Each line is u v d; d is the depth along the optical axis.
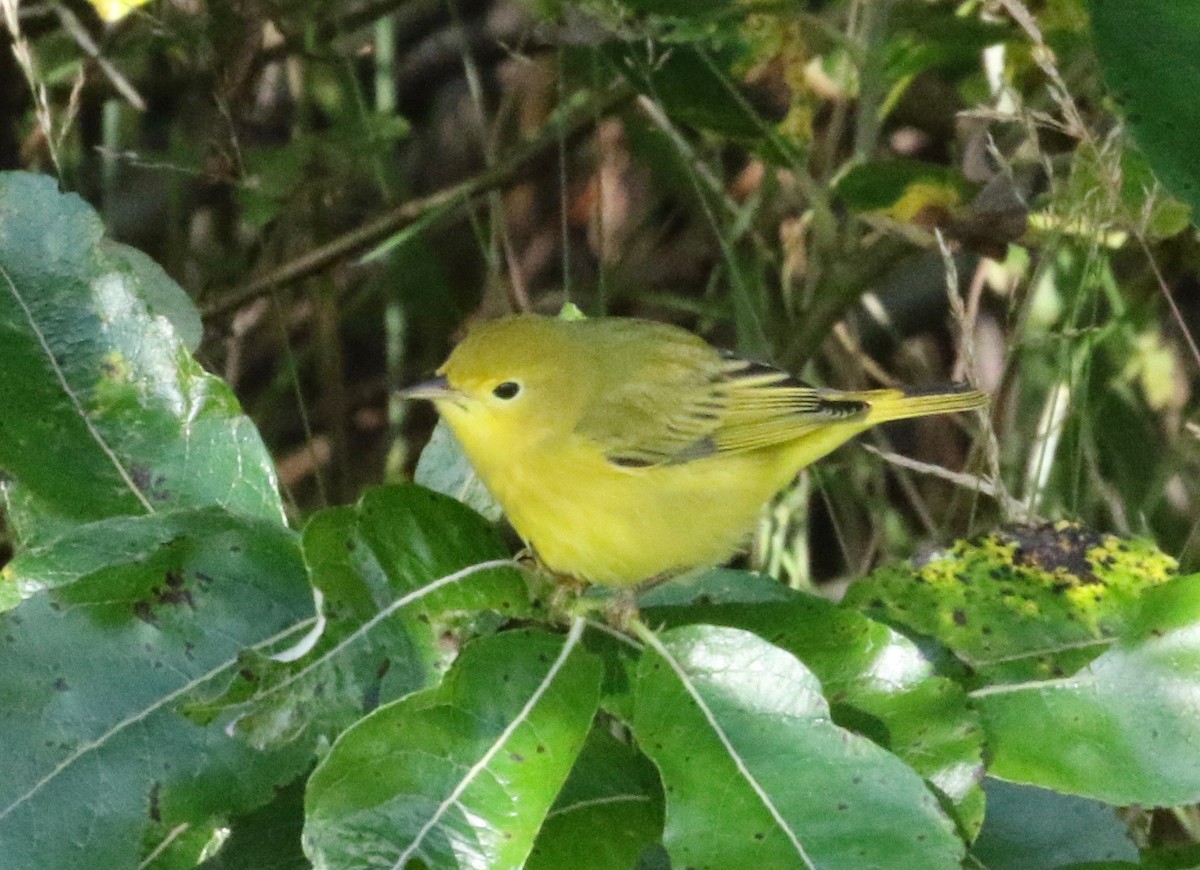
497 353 8.20
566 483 8.31
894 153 13.70
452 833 5.15
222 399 6.54
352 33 12.95
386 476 13.34
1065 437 11.29
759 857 5.29
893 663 6.07
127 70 12.38
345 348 15.12
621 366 8.48
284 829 6.10
